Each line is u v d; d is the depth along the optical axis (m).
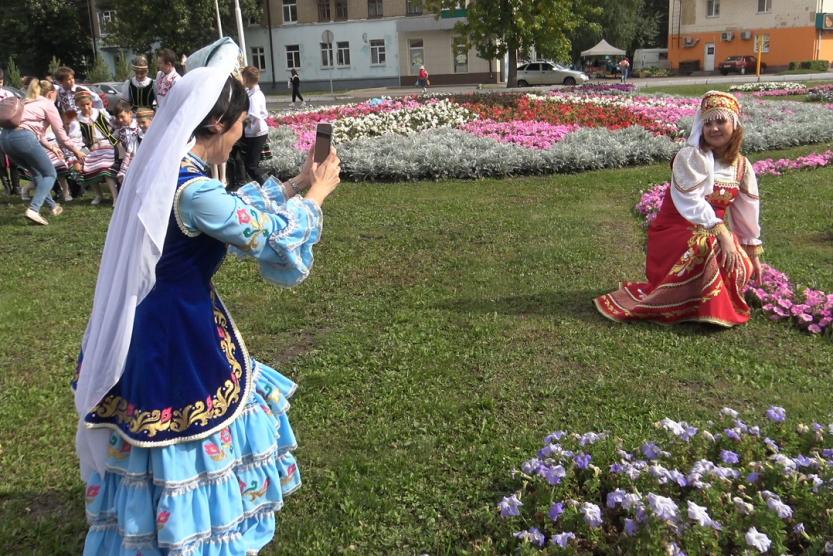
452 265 6.62
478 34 19.97
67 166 9.77
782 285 5.53
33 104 9.27
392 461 3.53
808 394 4.11
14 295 6.09
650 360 4.56
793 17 47.81
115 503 2.37
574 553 2.66
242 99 2.43
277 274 2.44
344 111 16.73
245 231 2.30
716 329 5.04
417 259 6.84
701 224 4.93
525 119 15.20
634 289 5.40
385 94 39.62
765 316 5.22
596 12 20.53
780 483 2.95
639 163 11.92
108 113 11.55
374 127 14.41
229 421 2.36
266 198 2.42
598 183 10.20
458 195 9.71
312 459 3.58
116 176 9.59
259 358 4.80
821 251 6.77
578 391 4.17
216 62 2.40
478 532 3.01
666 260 5.14
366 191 10.16
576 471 3.14
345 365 4.62
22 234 8.16
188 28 41.03
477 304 5.61
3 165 10.20
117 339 2.21
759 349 4.73
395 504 3.22
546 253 6.80
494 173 11.02
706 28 51.28
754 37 49.47
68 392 4.37
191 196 2.24
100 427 2.32
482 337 4.97
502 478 3.32
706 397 4.10
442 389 4.26
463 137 12.93
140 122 9.56
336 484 3.38
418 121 15.02
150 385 2.26
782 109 17.62
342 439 3.77
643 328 5.07
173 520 2.26
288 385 2.76
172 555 2.28
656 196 8.46
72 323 5.48
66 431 3.92
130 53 47.81
